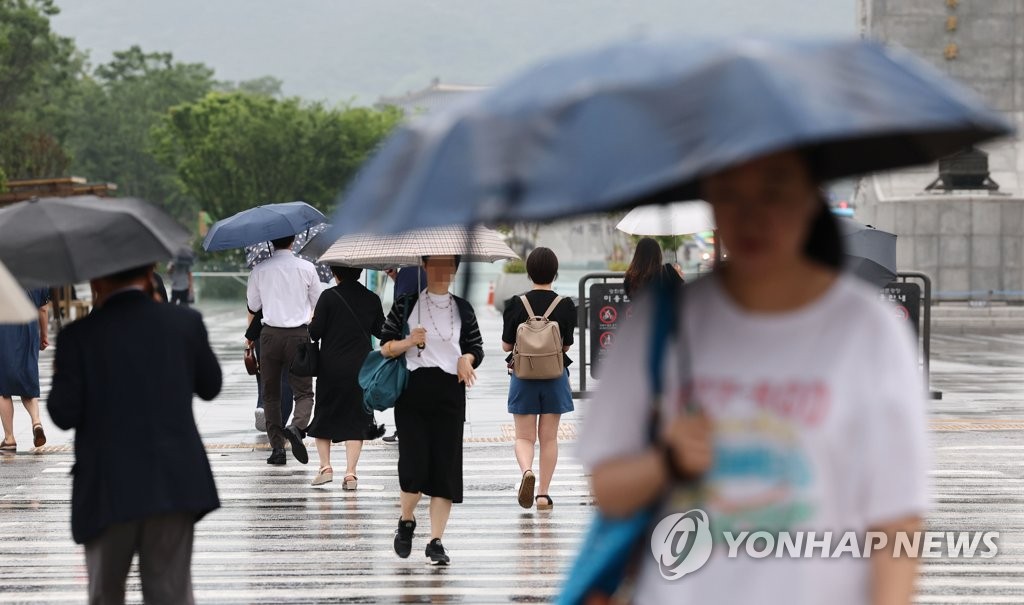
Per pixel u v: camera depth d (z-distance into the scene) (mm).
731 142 4734
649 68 5160
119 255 10977
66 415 10828
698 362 5762
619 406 5934
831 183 6090
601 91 5082
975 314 68562
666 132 4895
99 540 11000
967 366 46094
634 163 4867
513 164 5086
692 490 5785
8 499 22531
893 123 4848
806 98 4789
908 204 71438
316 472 24906
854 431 5582
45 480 24375
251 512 21094
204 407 34844
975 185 71625
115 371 10891
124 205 11500
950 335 63469
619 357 5965
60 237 10953
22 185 63875
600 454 5941
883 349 5609
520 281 79438
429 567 17266
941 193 71688
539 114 5148
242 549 18422
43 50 157500
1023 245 71062
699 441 5648
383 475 24531
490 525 19891
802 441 5590
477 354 17031
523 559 17656
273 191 158750
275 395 25625
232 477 24375
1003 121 5105
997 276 71062
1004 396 36469
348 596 15797
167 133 172500
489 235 17531
